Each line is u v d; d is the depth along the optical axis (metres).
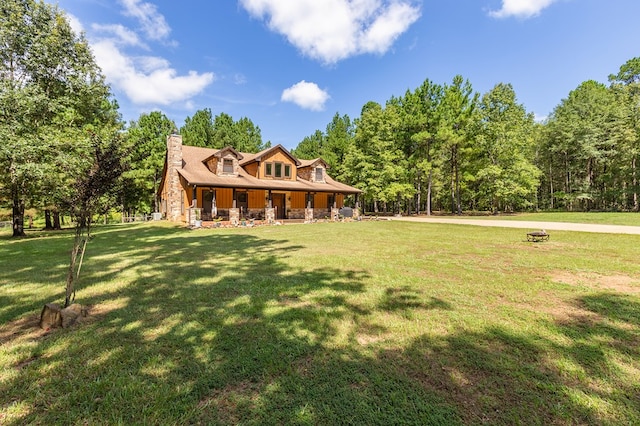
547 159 36.06
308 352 2.94
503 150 29.19
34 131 13.99
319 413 2.09
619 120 29.27
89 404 2.20
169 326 3.57
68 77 16.73
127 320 3.76
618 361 2.76
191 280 5.65
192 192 18.69
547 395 2.28
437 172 34.59
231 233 14.30
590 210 33.22
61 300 4.52
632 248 8.89
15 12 14.91
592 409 2.12
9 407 2.16
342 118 44.69
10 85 13.33
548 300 4.44
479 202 38.06
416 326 3.54
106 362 2.77
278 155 23.36
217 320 3.74
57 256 8.34
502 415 2.06
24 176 12.84
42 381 2.47
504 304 4.29
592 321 3.67
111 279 5.72
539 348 3.00
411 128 31.09
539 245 9.77
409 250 8.98
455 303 4.33
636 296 4.59
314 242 10.95
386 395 2.28
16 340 3.21
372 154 31.52
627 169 28.97
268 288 5.11
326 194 26.84
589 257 7.62
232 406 2.18
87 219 4.66
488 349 2.99
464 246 9.70
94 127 19.86
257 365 2.71
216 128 38.28
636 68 33.72
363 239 11.71
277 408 2.15
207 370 2.63
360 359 2.81
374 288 5.10
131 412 2.11
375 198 30.81
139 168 29.42
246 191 22.31
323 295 4.72
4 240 12.90
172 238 12.34
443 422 1.99
